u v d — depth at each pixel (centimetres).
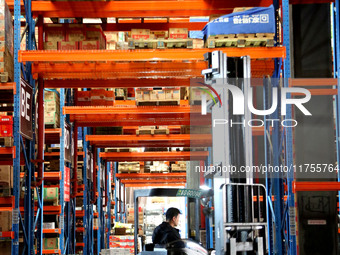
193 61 952
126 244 1652
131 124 1390
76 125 1344
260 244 659
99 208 1738
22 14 1040
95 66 945
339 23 871
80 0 948
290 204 841
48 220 1180
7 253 869
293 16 922
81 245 1498
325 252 857
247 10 891
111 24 1111
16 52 862
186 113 1310
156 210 1684
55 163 1202
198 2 969
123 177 2255
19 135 834
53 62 938
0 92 893
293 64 913
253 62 960
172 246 905
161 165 2175
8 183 860
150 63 947
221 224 656
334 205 865
